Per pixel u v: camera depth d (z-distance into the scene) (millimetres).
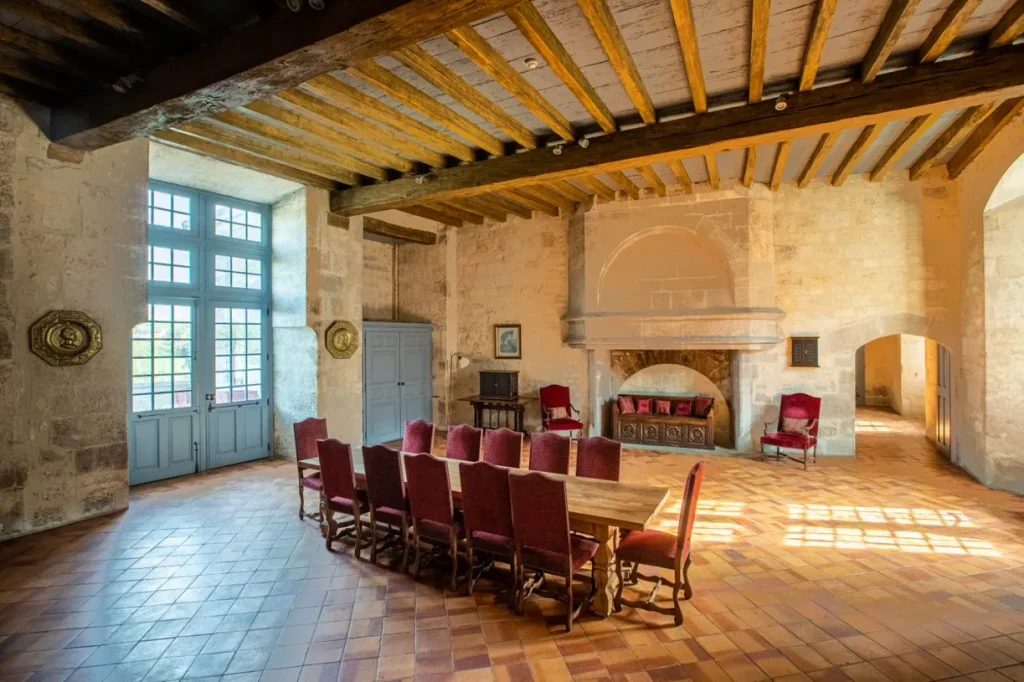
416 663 2625
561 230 8469
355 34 2686
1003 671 2512
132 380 5742
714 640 2803
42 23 3053
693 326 7125
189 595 3314
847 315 6828
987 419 5539
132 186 4867
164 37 3271
